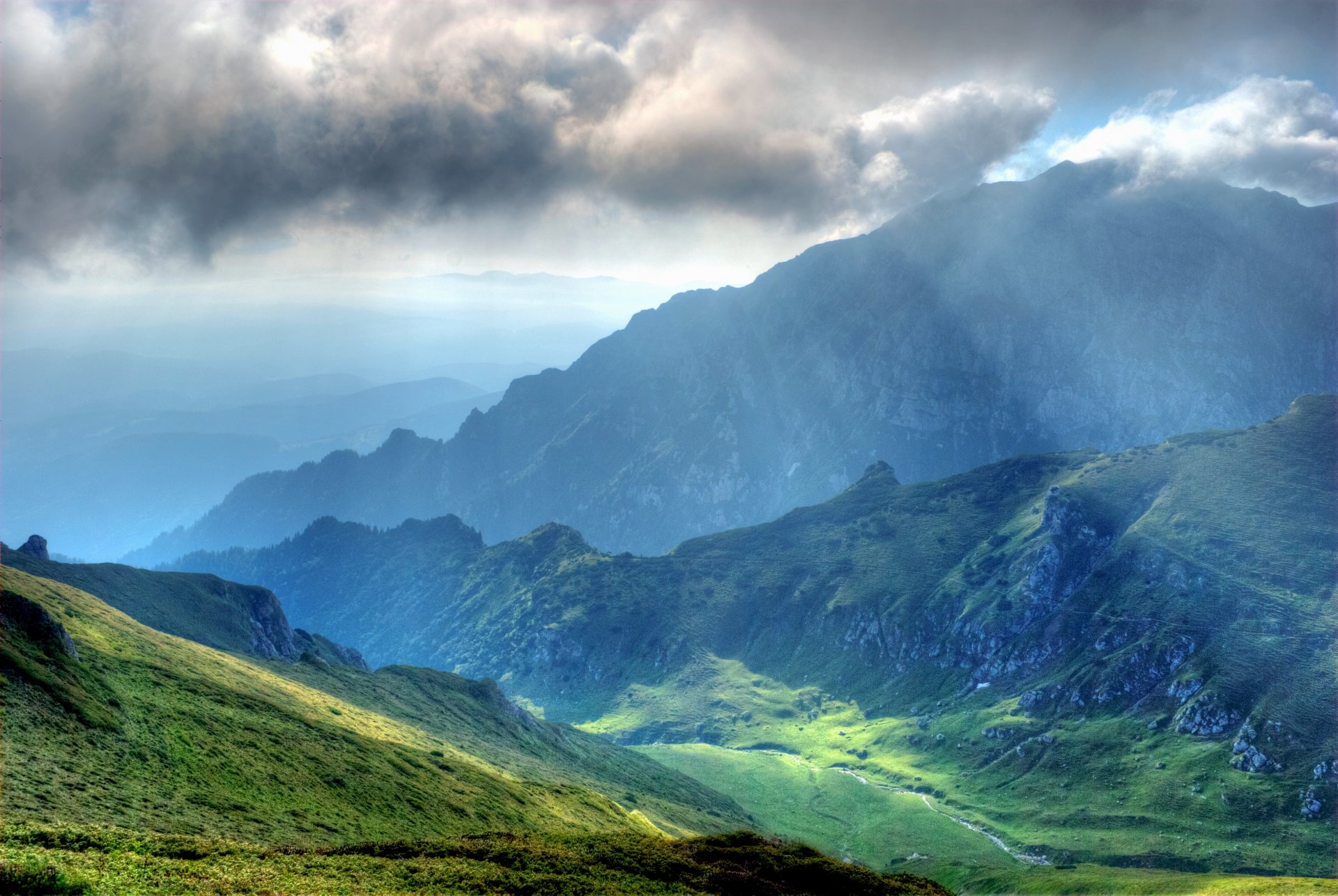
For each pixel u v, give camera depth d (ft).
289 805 371.76
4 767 291.17
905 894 380.58
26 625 390.63
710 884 347.77
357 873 277.64
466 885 285.84
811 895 365.81
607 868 340.59
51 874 214.48
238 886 238.48
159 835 271.69
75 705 358.23
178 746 376.68
